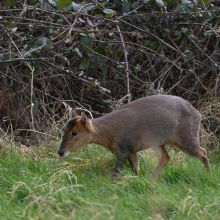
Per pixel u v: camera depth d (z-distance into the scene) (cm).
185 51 1435
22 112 1399
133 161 1103
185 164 1134
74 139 1097
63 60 1346
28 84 1416
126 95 1353
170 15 1397
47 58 1299
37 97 1427
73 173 1077
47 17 1357
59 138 1258
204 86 1446
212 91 1442
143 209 892
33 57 1286
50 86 1446
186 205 867
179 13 1344
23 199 930
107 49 1355
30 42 1314
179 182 1026
